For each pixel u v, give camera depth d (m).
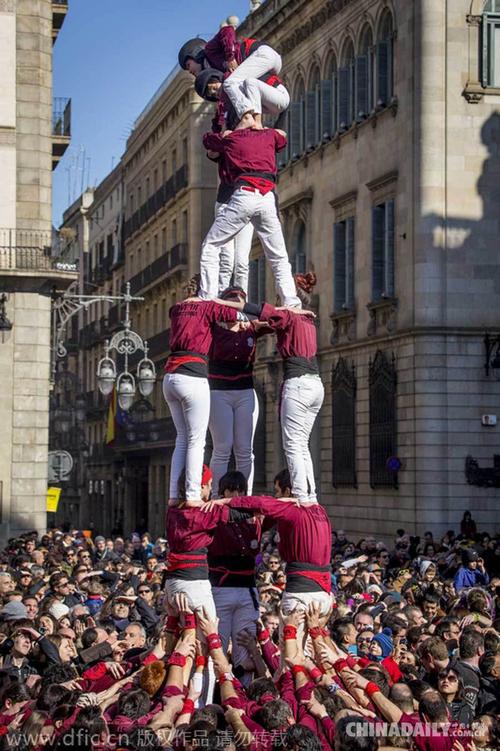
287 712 12.66
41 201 51.22
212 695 14.83
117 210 115.12
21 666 17.81
